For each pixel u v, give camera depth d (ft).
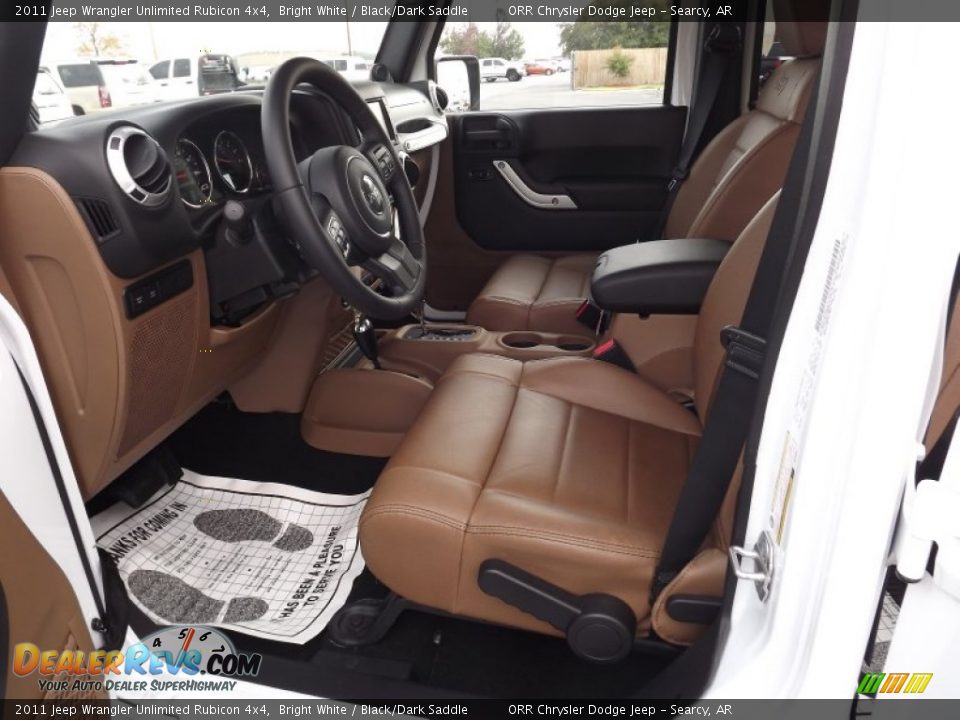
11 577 2.64
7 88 2.97
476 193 8.36
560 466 3.59
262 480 5.24
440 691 3.36
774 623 2.19
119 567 4.34
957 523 1.79
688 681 2.65
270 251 4.15
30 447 2.83
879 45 1.71
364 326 5.33
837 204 1.89
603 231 8.32
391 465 3.54
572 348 5.95
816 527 1.99
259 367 5.35
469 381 4.35
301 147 5.03
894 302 1.71
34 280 3.26
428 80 8.09
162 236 3.47
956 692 2.07
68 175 3.13
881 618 2.31
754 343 2.57
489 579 3.10
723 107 7.58
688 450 4.00
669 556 2.97
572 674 3.91
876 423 1.80
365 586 4.41
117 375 3.51
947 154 1.60
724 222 5.37
